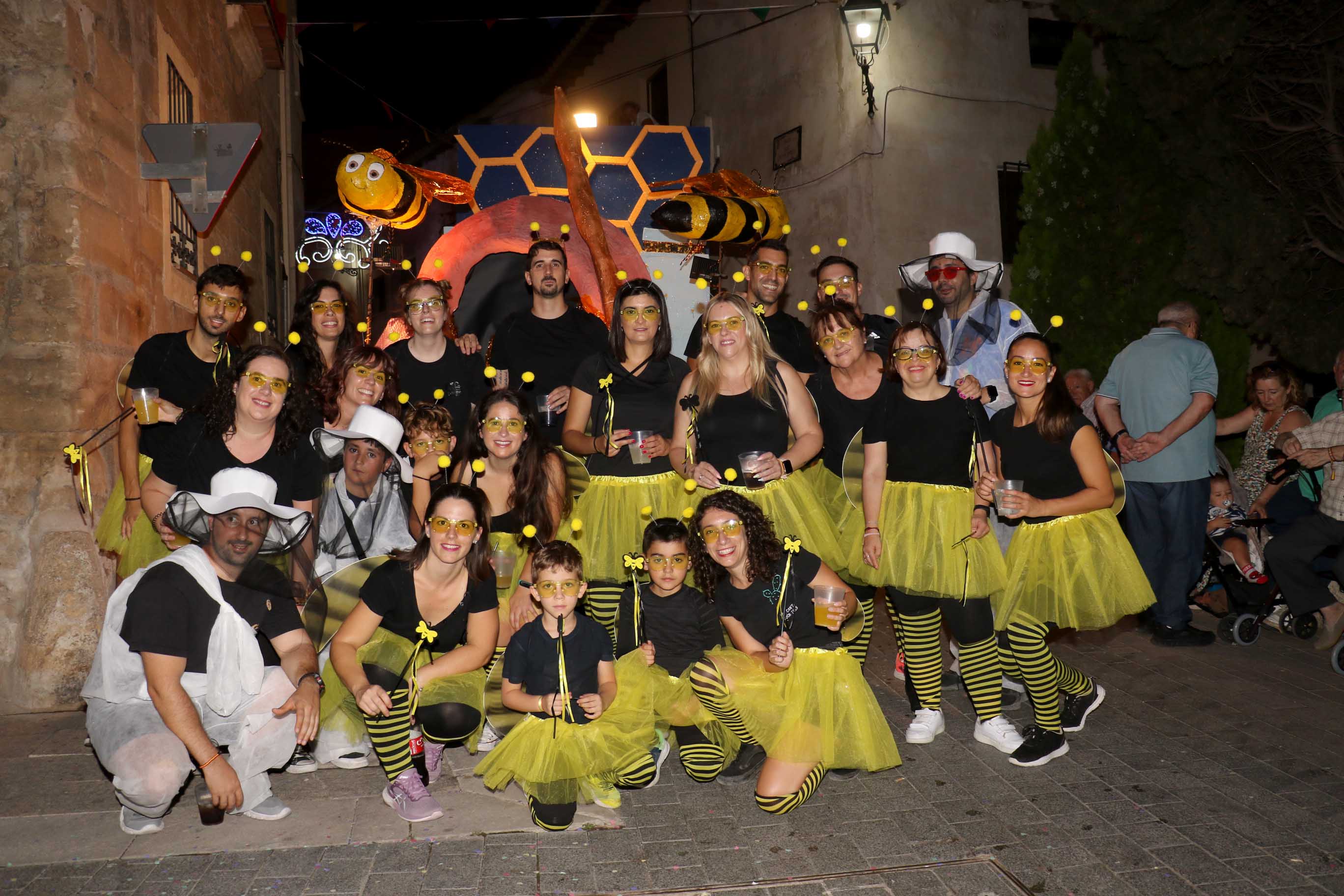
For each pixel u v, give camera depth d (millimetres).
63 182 5230
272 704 3883
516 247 8344
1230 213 9250
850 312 5035
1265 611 6250
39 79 5211
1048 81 12773
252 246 9711
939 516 4457
